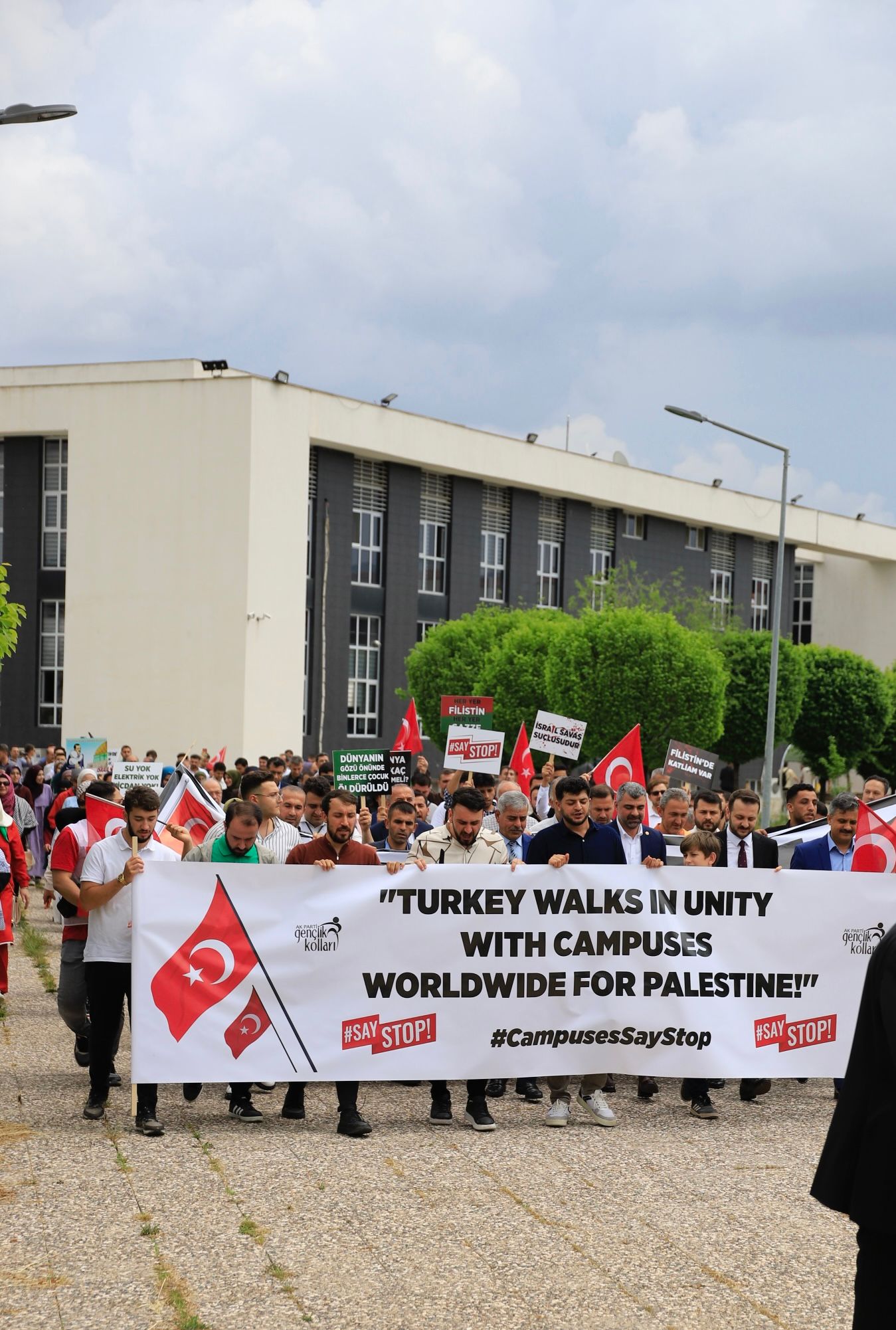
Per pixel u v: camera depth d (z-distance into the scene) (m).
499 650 43.84
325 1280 5.60
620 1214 6.54
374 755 13.80
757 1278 5.75
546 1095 9.38
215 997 7.99
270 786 9.81
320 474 48.94
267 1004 8.06
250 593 44.97
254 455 45.12
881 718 53.03
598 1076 8.54
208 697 45.19
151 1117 7.89
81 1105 8.50
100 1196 6.61
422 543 53.44
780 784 66.88
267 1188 6.78
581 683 37.84
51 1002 12.11
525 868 8.45
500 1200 6.69
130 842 8.17
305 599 47.12
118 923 8.07
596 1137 8.09
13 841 12.72
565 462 57.12
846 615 77.50
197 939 7.99
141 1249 5.91
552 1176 7.15
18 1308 5.28
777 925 8.80
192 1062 7.93
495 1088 9.38
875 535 73.94
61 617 48.19
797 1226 6.42
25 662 48.22
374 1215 6.41
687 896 8.70
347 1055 8.11
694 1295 5.54
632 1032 8.57
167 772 21.11
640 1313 5.35
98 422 46.78
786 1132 8.30
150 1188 6.76
